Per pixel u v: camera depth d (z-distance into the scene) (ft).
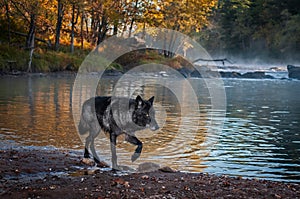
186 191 20.59
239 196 20.03
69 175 23.94
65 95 67.00
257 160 29.22
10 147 30.63
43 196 19.69
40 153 28.76
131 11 150.61
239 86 102.06
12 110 49.19
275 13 262.06
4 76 103.55
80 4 128.67
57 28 133.08
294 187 22.47
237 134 38.52
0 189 20.80
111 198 19.36
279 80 127.75
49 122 41.39
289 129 41.63
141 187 21.11
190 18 173.78
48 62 119.96
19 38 132.26
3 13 131.85
